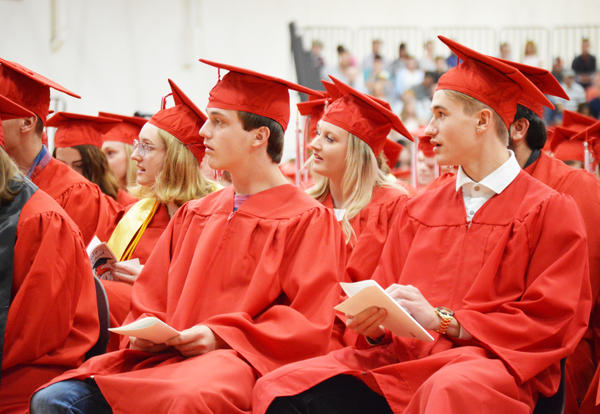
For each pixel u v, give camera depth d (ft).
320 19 44.55
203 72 42.91
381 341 8.90
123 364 8.67
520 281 8.38
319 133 12.90
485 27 44.57
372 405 8.36
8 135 12.26
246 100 9.34
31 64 39.01
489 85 8.79
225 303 9.06
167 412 7.53
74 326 9.23
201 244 9.35
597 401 8.48
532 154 11.59
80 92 40.50
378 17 44.80
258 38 43.91
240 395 7.86
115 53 41.34
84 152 15.81
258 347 8.52
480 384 7.18
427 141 18.94
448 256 8.86
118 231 13.03
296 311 8.61
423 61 44.50
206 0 43.14
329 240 9.16
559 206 8.36
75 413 7.93
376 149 12.76
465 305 8.39
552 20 44.42
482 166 8.92
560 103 42.60
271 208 9.36
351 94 12.71
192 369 7.91
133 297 9.70
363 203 12.48
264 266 8.92
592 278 11.00
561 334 7.98
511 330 7.93
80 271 9.25
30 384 8.71
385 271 9.48
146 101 42.04
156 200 13.10
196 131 12.75
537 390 8.09
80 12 40.45
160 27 42.19
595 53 43.86
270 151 9.59
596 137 15.03
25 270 8.79
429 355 8.32
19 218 8.83
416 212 9.44
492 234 8.63
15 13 38.58
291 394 7.71
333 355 8.55
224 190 10.00
